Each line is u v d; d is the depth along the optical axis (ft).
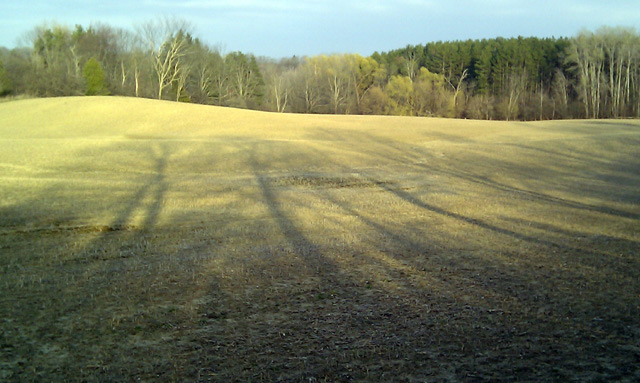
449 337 20.47
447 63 306.76
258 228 46.14
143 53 236.63
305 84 273.33
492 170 90.58
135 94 237.66
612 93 235.81
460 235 42.83
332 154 102.78
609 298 25.16
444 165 95.55
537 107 254.68
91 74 209.67
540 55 291.58
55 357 18.74
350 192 69.62
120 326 21.91
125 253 36.47
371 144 117.60
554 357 18.37
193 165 87.92
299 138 123.44
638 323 21.61
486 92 279.49
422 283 28.50
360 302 25.21
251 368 17.80
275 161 93.86
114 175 77.41
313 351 19.25
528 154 105.29
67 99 163.43
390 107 257.75
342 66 273.95
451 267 32.12
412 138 127.24
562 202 61.72
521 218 51.19
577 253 35.63
